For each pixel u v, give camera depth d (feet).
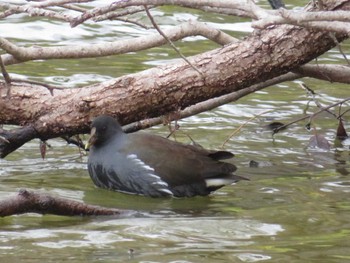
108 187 44.86
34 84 43.45
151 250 34.68
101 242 35.60
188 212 40.68
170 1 36.58
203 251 34.63
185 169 44.04
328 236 36.68
